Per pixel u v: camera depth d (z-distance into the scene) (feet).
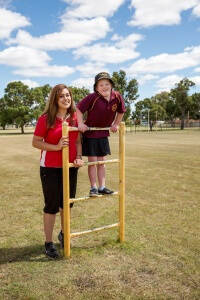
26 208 19.52
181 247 13.20
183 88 265.34
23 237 14.57
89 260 11.98
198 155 49.47
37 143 12.16
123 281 10.38
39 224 16.51
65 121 12.48
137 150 59.67
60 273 10.94
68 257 12.19
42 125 12.03
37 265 11.58
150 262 11.78
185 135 134.72
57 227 16.05
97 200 21.29
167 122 326.24
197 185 26.05
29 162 42.73
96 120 13.37
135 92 233.76
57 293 9.66
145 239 14.12
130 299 9.32
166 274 10.84
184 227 15.79
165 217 17.47
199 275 10.77
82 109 12.93
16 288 9.97
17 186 26.12
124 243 13.57
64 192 11.91
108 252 12.71
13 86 207.72
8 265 11.61
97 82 12.98
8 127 384.68
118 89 227.61
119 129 13.15
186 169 34.96
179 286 10.06
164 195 22.68
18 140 103.55
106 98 13.17
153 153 53.52
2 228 15.85
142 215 17.85
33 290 9.84
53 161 12.15
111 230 15.31
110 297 9.42
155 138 109.70
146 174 31.78
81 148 13.17
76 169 12.89
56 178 12.26
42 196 22.67
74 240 14.02
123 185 13.42
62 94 12.05
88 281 10.38
